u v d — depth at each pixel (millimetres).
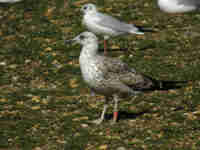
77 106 14156
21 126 12742
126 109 13844
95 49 12219
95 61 12070
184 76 16391
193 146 11344
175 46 19344
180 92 14992
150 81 12781
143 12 23203
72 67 17609
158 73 16734
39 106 14148
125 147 11359
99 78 12094
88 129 12445
